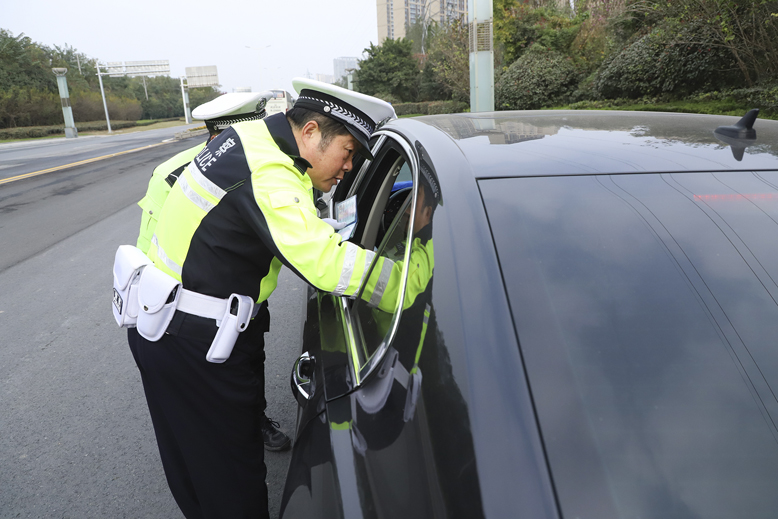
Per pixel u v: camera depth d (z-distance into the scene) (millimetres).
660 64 11211
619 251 925
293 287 4320
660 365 789
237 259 1280
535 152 1168
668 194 1032
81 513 2025
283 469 2209
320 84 1247
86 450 2396
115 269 1455
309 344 1441
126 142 25453
